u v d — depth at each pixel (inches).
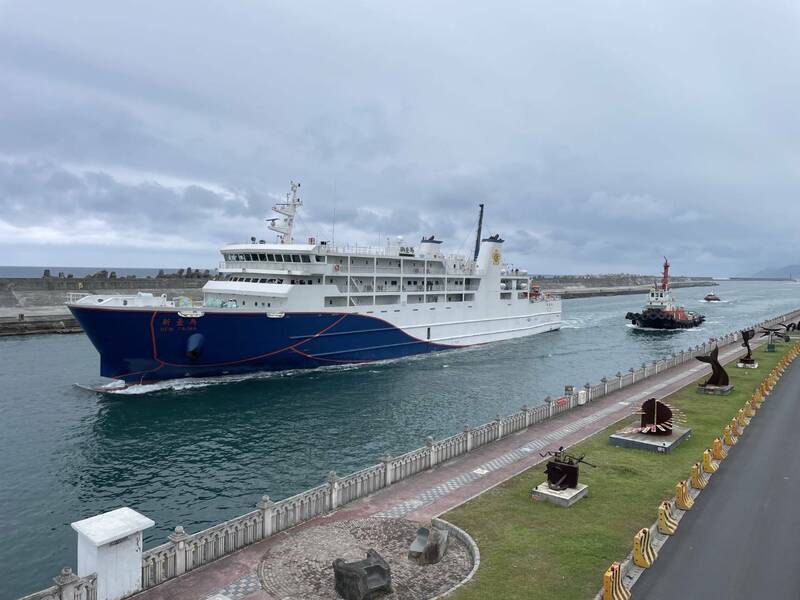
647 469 885.2
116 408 1631.4
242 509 982.4
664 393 1476.4
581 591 530.6
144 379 1840.6
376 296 2365.9
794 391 1510.8
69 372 2105.1
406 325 2471.7
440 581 553.0
